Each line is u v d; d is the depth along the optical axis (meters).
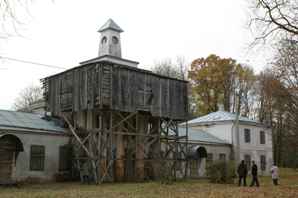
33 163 29.59
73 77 32.50
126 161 33.12
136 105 32.22
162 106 34.41
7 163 27.83
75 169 31.55
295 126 38.84
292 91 35.62
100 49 37.91
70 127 31.81
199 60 65.75
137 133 32.19
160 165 33.66
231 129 46.94
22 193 21.77
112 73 30.94
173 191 23.69
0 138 26.94
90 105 30.28
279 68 33.38
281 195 21.92
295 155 51.75
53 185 27.77
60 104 33.25
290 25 19.19
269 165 51.53
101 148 29.86
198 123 50.03
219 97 64.75
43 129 30.80
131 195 21.08
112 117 31.88
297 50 28.27
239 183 28.97
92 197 19.94
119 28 37.91
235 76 65.62
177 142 35.69
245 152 47.84
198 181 33.75
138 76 32.88
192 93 65.44
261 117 58.66
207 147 43.66
